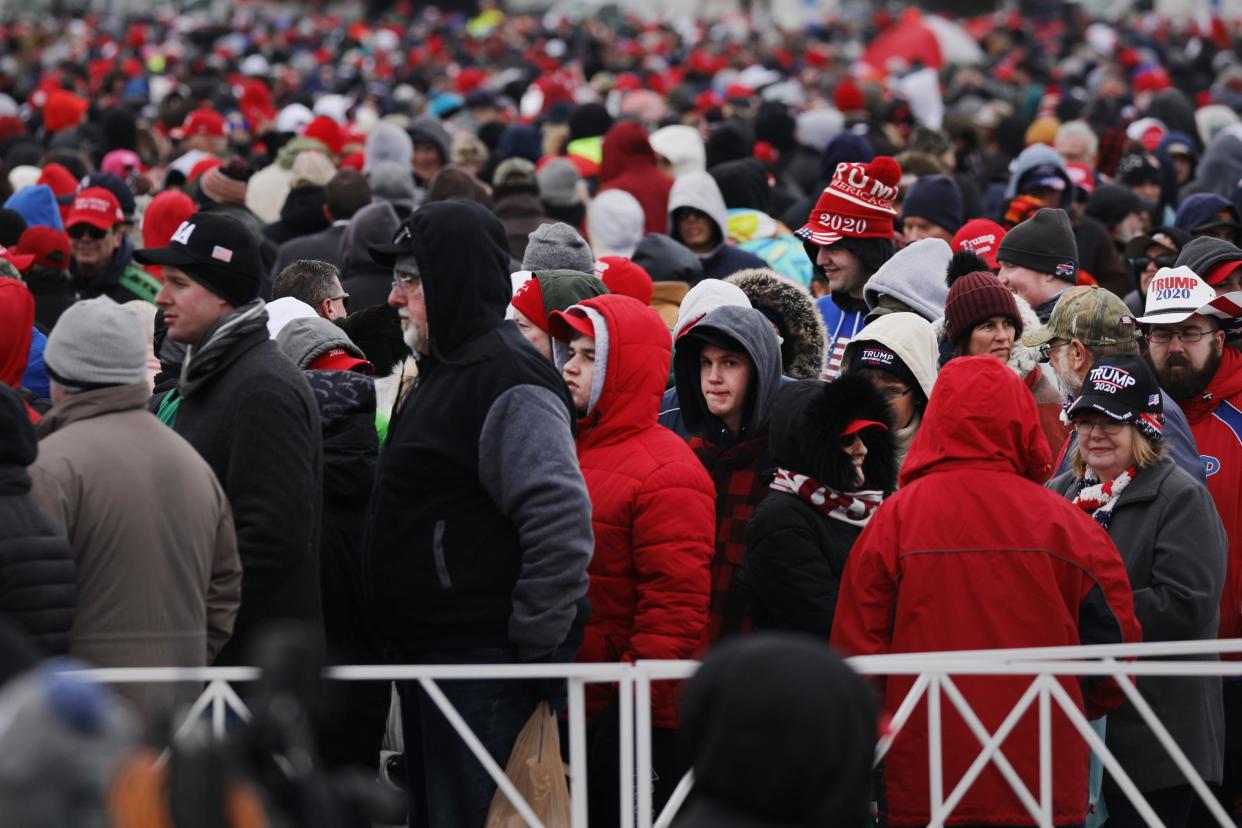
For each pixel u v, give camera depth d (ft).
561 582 54.44
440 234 56.54
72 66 349.61
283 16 569.23
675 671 49.32
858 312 86.43
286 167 147.74
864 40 512.22
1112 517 62.34
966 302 70.69
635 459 59.77
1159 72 304.91
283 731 30.91
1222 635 68.54
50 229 95.50
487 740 54.95
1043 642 53.72
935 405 56.24
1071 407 62.95
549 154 185.26
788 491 60.95
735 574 64.39
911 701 49.26
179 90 227.81
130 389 55.21
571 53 407.64
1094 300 69.77
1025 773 53.16
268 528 56.54
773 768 31.12
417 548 55.98
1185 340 70.18
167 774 28.60
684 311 73.00
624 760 49.57
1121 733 60.85
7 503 50.29
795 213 130.82
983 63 371.35
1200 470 65.46
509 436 55.11
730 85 273.95
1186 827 65.05
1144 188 143.13
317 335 67.97
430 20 542.16
